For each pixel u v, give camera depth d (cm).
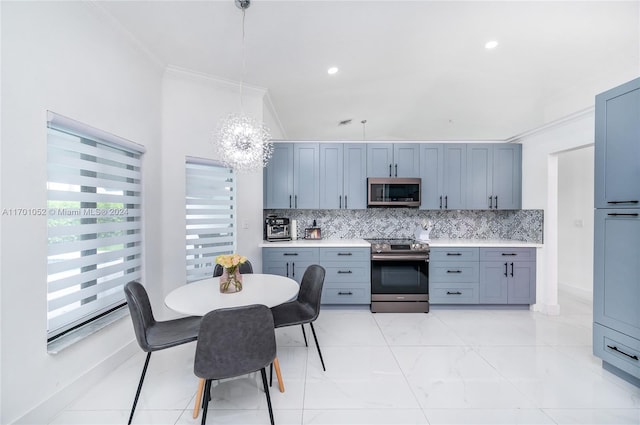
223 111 304
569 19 206
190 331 176
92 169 191
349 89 327
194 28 212
